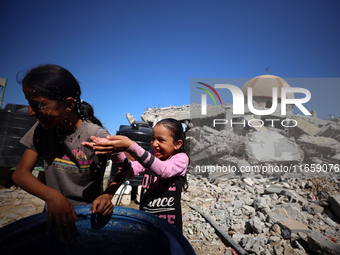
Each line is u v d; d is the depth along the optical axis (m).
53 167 1.23
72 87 1.10
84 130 1.17
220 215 3.78
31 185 1.03
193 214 3.94
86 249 0.89
